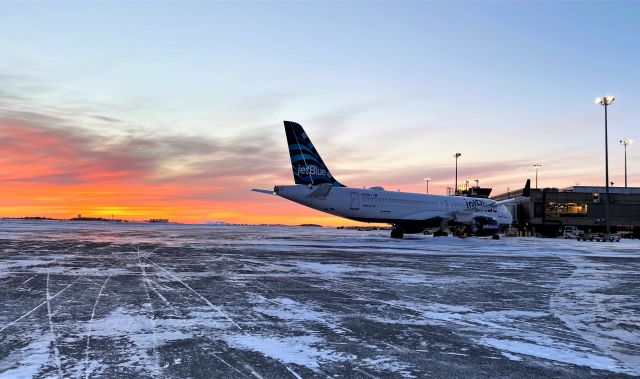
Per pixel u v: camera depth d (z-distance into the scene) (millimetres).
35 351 6203
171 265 17516
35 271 15172
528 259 23875
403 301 10586
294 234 62875
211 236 48438
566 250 32594
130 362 5789
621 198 67562
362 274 15703
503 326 8203
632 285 14148
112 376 5258
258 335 7254
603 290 12953
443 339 7211
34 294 10812
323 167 38188
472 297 11352
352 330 7699
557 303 10688
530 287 13320
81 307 9305
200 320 8250
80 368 5527
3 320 8102
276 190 36156
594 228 69125
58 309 9086
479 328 8008
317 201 37406
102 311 8922
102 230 65750
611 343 7125
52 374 5297
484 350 6613
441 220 42094
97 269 15891
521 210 70125
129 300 10141
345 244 35125
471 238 52656
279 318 8539
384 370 5637
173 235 49344
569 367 5879
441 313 9273
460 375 5480
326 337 7207
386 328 7891
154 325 7816
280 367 5695
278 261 19844
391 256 23781
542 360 6172
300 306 9750
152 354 6148
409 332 7629
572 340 7285
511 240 50312
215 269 16391
